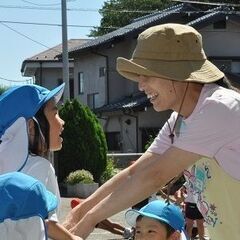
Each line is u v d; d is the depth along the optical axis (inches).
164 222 133.4
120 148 1189.1
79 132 727.7
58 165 722.2
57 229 107.0
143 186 104.0
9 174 98.3
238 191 108.0
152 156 125.2
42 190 98.1
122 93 1302.9
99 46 1283.2
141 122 1141.7
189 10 1254.9
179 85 110.0
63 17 934.4
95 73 1355.8
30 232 95.2
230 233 112.9
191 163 106.6
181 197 303.1
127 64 109.3
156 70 108.0
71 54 1407.5
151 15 1419.8
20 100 123.9
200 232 341.4
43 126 127.3
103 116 1243.8
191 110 111.7
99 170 737.0
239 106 106.3
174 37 108.7
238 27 1184.2
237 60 1179.9
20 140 122.0
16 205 94.4
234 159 106.2
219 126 104.7
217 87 110.3
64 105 735.7
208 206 114.0
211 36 1174.3
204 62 111.4
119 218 368.2
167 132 124.8
